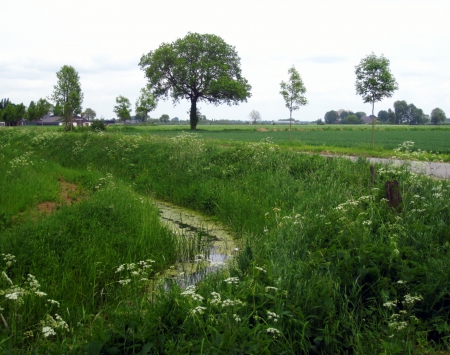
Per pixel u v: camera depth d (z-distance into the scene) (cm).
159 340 455
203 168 1608
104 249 805
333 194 1045
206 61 6950
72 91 5147
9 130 3969
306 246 697
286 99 3347
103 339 444
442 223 715
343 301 541
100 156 2217
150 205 1229
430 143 3481
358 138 4475
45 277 677
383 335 483
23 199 1150
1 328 508
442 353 470
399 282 548
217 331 438
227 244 962
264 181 1320
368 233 682
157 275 771
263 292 536
